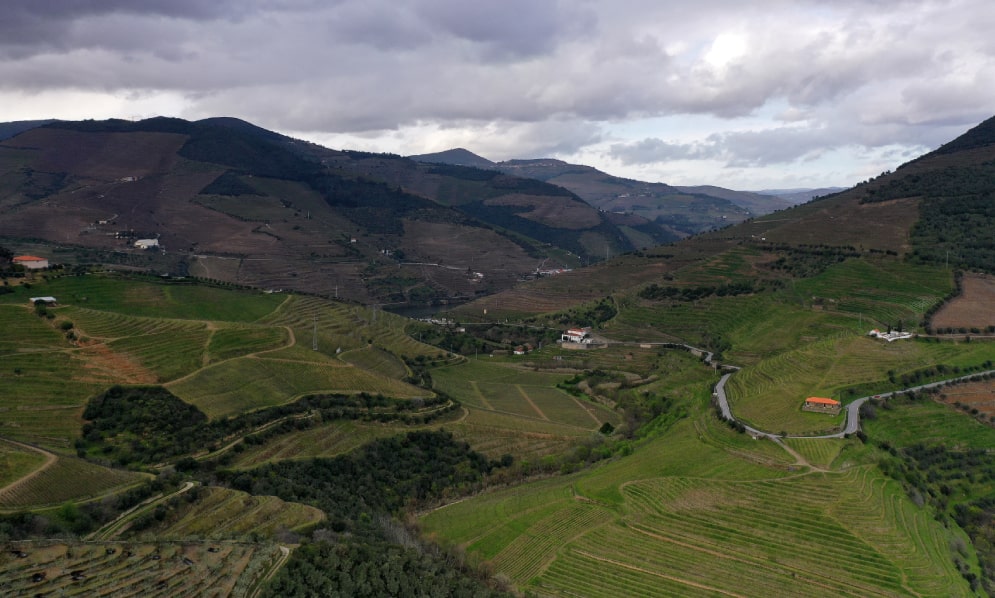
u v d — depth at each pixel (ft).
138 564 337.52
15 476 407.64
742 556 472.44
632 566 464.65
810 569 456.04
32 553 332.39
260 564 350.84
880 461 578.66
